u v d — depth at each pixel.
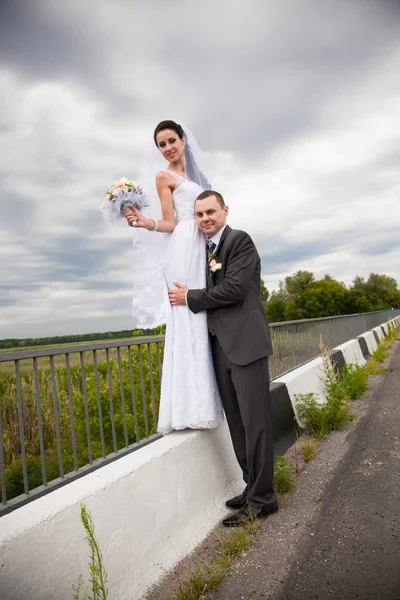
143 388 3.20
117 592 2.24
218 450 3.45
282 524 3.01
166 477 2.79
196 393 3.08
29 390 3.46
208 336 3.15
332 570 2.39
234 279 2.94
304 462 4.30
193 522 2.92
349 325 11.58
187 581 2.43
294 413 5.25
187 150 3.47
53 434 3.62
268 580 2.38
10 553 1.82
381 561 2.42
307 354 7.10
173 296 3.07
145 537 2.50
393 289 101.88
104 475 2.45
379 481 3.58
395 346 15.73
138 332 5.24
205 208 3.04
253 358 2.94
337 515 3.05
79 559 2.08
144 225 3.00
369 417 5.72
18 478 3.39
